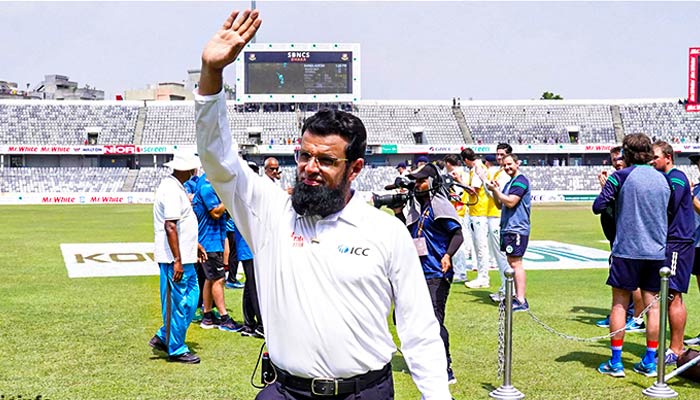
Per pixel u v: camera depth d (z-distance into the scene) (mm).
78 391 5660
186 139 50281
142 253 15492
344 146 2775
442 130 51844
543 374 6301
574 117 53281
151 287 10906
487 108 54125
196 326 8180
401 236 2914
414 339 2945
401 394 5750
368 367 2846
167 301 6496
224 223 7953
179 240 6398
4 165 49031
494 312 9062
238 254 7602
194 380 6000
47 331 7797
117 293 10336
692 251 6477
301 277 2791
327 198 2746
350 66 46719
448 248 5859
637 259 5973
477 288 11016
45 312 8867
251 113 50688
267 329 2926
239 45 2584
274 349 2893
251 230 2965
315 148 2764
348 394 2830
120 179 47531
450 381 6012
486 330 8055
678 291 6445
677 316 6500
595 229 22781
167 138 50250
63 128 50438
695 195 7762
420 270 3000
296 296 2799
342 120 2791
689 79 40281
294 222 2871
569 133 52156
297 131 49750
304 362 2809
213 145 2740
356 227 2822
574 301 10008
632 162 6090
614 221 6539
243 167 2914
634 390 5844
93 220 26656
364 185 47219
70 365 6430
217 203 7734
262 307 2947
